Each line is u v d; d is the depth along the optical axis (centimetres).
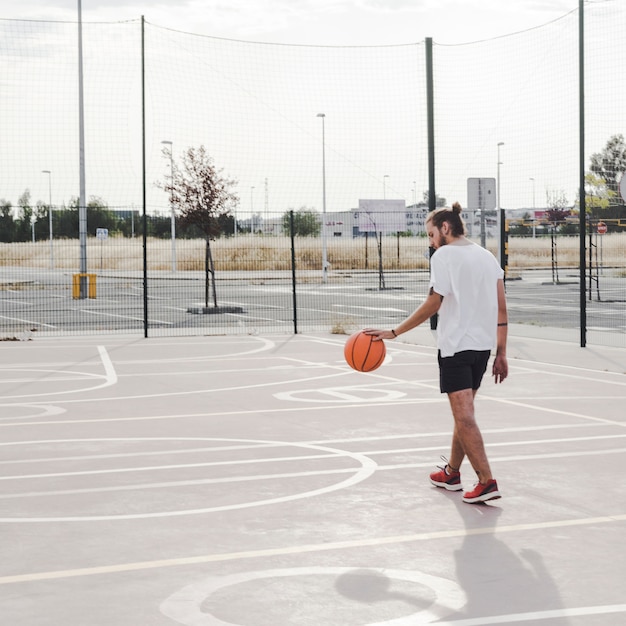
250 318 2661
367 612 472
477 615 467
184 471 795
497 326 710
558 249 6950
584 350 1709
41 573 534
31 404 1163
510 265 6681
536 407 1110
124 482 757
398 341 1914
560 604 481
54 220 7831
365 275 5747
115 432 975
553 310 2794
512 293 3681
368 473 784
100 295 3916
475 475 777
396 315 2794
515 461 823
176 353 1744
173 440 931
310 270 6391
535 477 764
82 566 546
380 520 642
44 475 784
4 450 886
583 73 1705
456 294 683
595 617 463
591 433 951
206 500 698
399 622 459
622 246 6631
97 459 845
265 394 1236
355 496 708
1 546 586
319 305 3244
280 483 751
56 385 1330
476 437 679
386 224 5744
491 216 5253
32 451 880
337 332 2145
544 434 946
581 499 696
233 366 1545
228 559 558
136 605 482
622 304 3033
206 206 2889
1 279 5453
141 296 3819
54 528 626
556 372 1423
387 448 887
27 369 1516
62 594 499
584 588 505
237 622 459
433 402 1161
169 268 6825
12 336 2092
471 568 540
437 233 707
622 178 1694
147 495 715
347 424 1013
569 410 1088
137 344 1919
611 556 561
